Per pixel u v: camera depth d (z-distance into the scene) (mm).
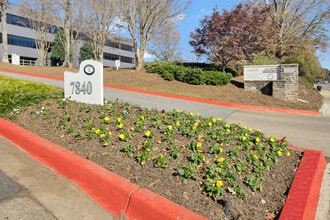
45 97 6344
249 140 4137
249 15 15977
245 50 16516
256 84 14219
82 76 5965
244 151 3779
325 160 4367
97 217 2672
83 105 5660
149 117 4898
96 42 26031
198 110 9461
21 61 41594
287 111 10781
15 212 2570
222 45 16406
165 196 2713
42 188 3070
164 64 17656
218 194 2672
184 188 2838
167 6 17531
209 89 14227
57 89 7695
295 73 13188
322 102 15500
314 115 10320
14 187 3020
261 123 8039
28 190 2988
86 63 5926
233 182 2898
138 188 2793
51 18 25078
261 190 2912
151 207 2525
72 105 5699
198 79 14961
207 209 2537
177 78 15859
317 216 2791
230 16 15773
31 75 16188
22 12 28719
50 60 38281
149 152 3441
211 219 2412
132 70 18688
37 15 25641
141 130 4246
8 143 4480
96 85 5852
